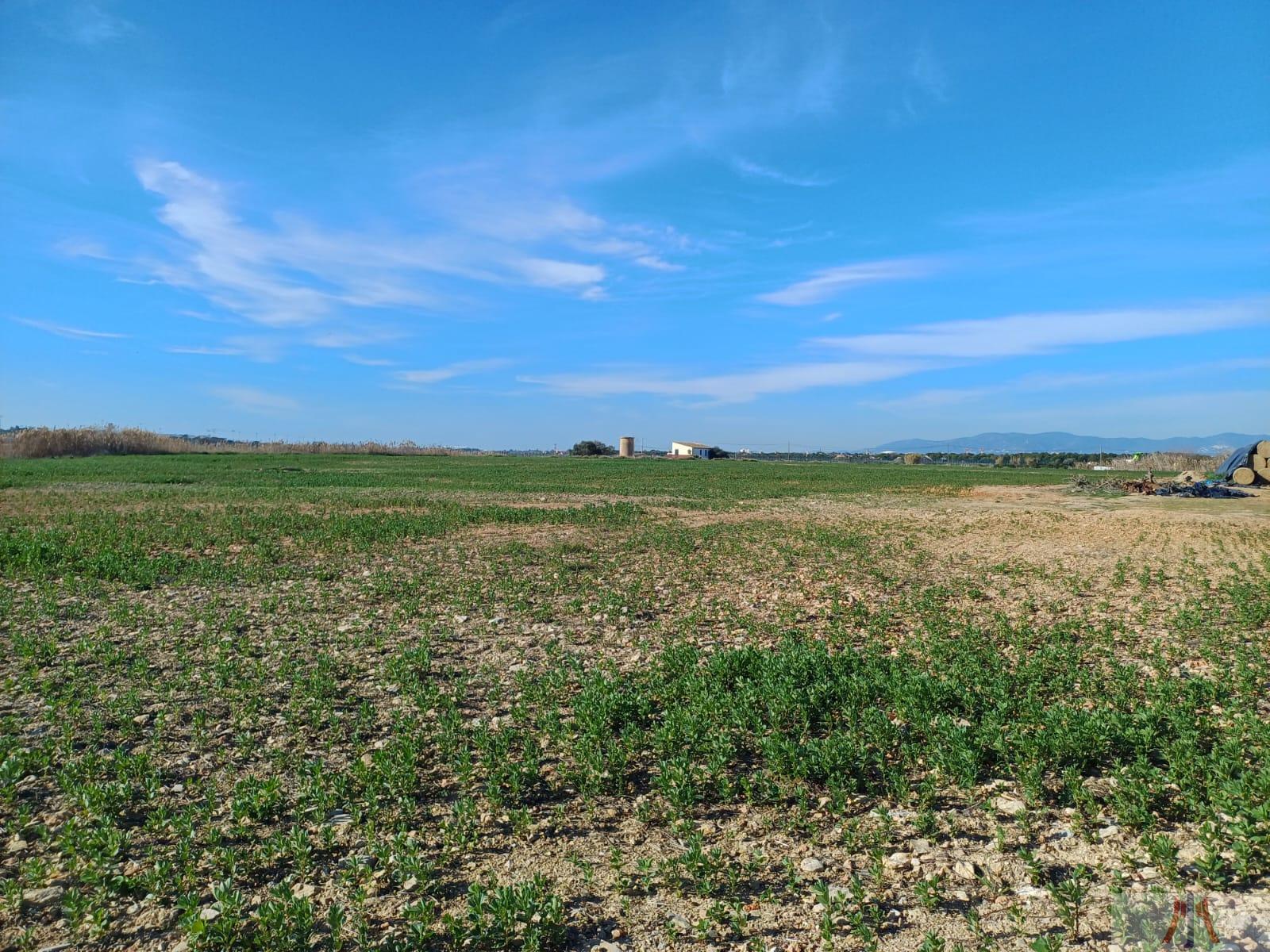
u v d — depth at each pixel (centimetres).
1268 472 4025
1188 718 723
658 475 5681
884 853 544
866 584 1504
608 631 1142
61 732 730
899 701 799
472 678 926
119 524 2173
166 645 1027
